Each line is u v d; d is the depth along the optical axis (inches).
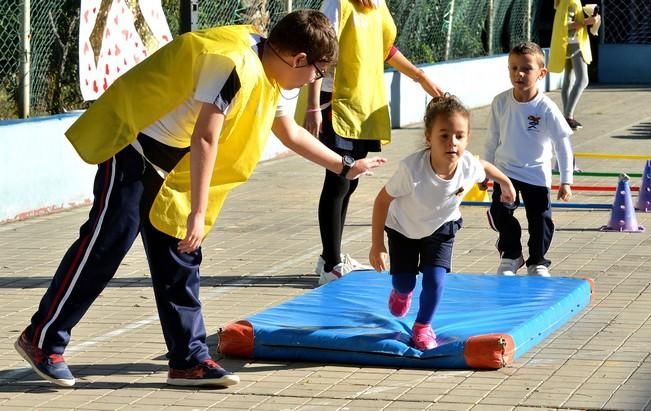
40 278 313.0
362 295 265.0
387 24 305.1
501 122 292.8
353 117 294.2
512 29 857.5
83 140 200.5
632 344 234.5
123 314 270.2
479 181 233.1
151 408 199.3
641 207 404.2
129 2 457.1
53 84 445.1
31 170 409.4
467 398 200.2
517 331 226.5
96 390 210.7
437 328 233.9
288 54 197.9
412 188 220.7
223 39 196.1
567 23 627.8
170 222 201.8
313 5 583.8
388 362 221.9
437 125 218.4
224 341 230.7
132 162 200.7
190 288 209.2
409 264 229.5
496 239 356.8
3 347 242.1
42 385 214.4
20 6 418.3
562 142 288.5
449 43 756.6
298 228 384.2
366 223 390.6
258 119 198.7
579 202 423.8
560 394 201.2
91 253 202.5
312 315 245.3
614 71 968.3
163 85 197.5
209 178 193.2
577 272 307.0
